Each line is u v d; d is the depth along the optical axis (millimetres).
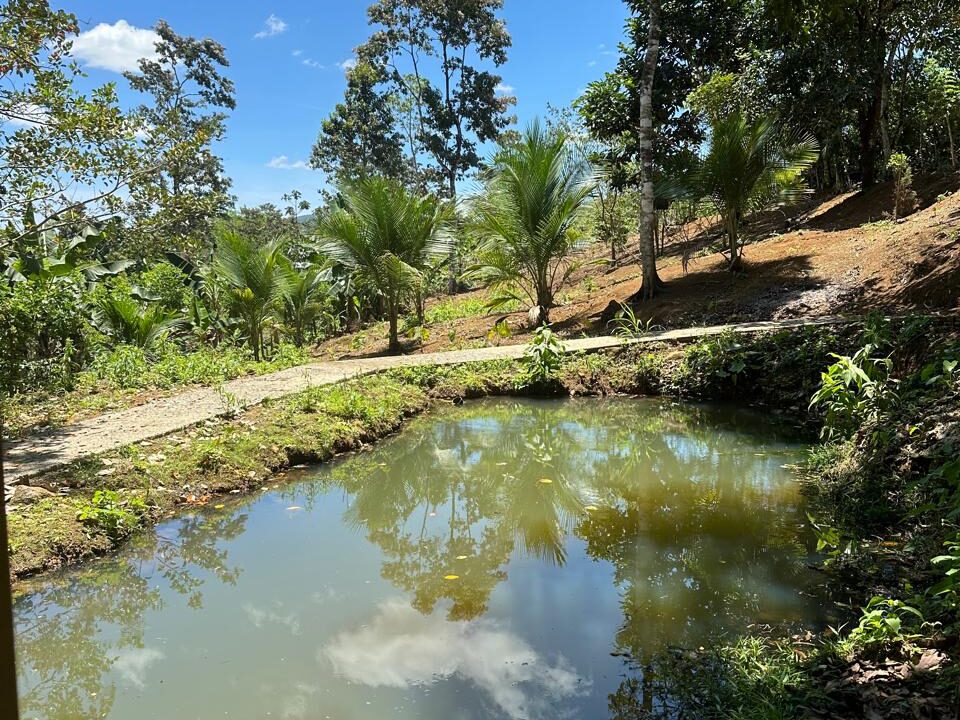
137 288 17797
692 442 8453
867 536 5141
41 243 11594
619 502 6613
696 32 15539
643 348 11625
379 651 4016
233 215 33125
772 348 10039
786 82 16141
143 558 5551
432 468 8117
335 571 5242
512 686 3617
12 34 6848
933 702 2988
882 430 6141
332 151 35812
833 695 3262
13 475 6078
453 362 12391
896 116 23625
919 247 11336
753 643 3824
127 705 3584
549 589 4797
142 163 7930
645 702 3432
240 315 17062
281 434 8141
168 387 11523
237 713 3467
